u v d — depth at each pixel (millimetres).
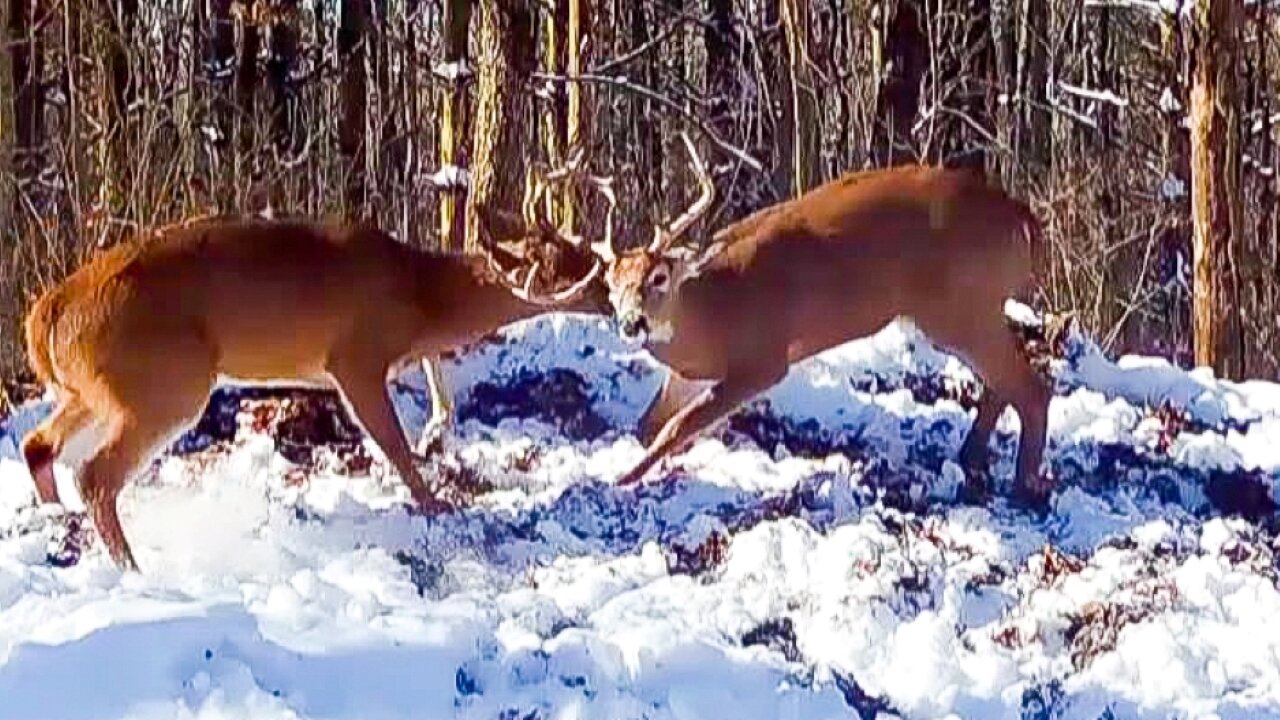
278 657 7441
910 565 9516
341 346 10188
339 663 7488
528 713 7500
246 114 26031
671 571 9688
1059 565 9789
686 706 7676
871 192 10789
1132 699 8156
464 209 16891
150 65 25312
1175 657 8492
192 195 21938
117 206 21547
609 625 8398
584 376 12336
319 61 28047
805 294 10625
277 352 10023
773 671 7953
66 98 25078
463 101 18438
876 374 12625
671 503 10461
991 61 24984
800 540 9695
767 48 25938
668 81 26016
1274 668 8594
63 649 7328
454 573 9422
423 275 10461
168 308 9570
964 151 21547
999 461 11539
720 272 10531
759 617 8828
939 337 10875
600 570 9484
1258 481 11664
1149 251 24547
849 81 21578
